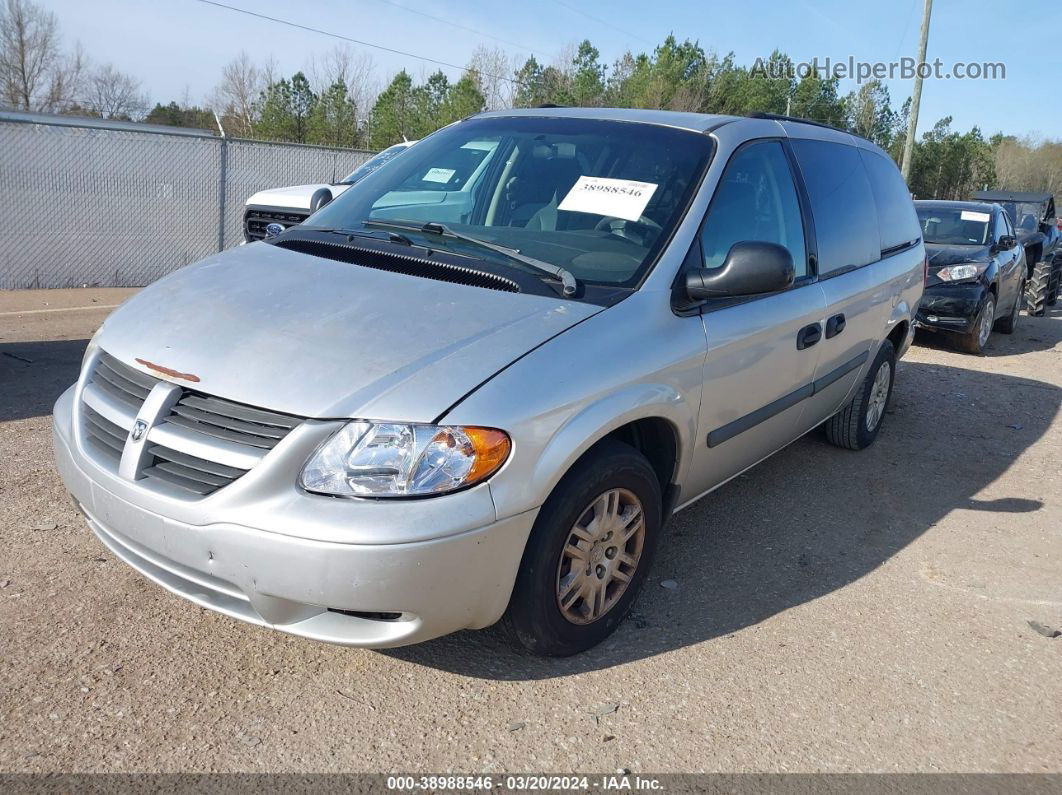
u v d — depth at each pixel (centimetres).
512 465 254
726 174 365
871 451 569
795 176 420
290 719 267
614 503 301
